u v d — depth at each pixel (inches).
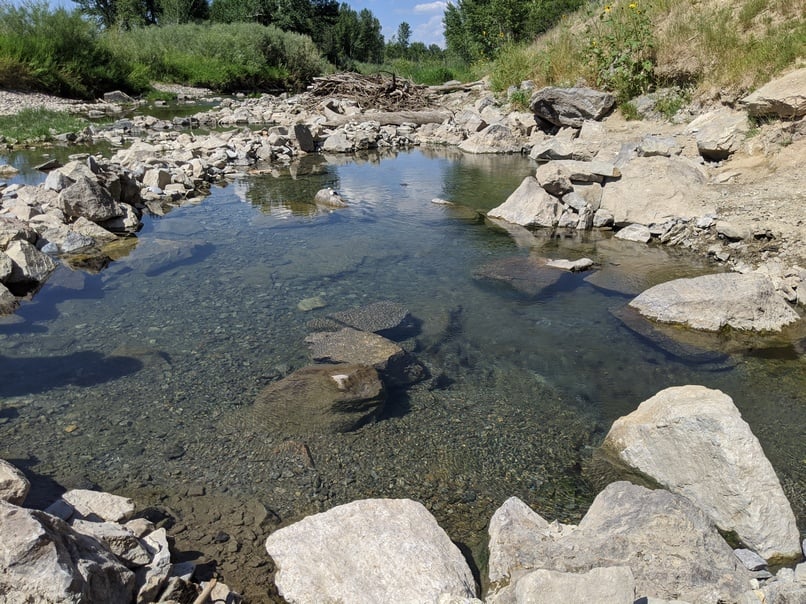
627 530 117.4
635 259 297.1
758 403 178.5
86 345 208.1
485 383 191.6
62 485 139.9
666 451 143.4
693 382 191.2
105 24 1966.0
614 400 182.1
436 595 108.0
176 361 198.5
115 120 761.0
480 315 238.2
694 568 110.0
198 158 504.4
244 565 120.7
